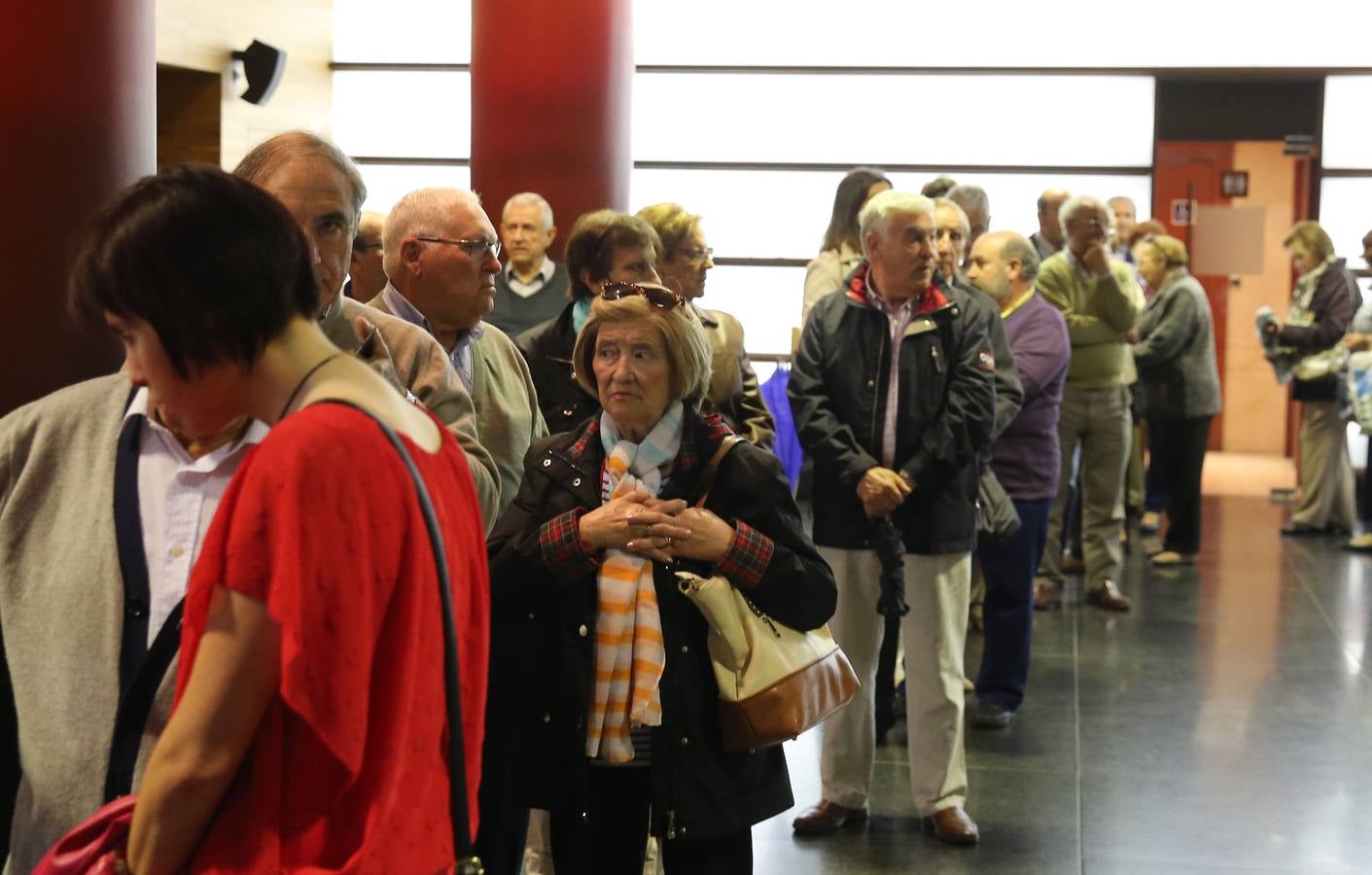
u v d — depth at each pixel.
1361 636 6.81
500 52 7.77
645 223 4.02
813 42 10.92
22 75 3.59
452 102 11.52
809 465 8.79
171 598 1.91
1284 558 8.57
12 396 3.63
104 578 1.91
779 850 4.23
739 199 11.12
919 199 4.22
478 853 3.15
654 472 2.85
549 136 7.76
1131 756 5.11
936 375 4.23
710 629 2.79
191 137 10.49
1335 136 10.87
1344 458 9.20
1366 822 4.50
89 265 1.58
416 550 1.59
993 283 5.41
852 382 4.28
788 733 2.75
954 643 4.33
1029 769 4.97
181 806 1.50
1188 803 4.66
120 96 3.75
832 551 4.33
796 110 11.00
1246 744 5.26
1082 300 7.12
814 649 2.86
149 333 1.57
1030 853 4.23
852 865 4.12
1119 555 7.45
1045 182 10.96
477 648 1.78
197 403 1.62
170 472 1.95
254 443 1.94
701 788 2.74
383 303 3.28
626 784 2.85
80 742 1.88
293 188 2.37
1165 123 10.88
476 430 3.10
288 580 1.49
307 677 1.49
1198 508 8.43
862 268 4.38
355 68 11.57
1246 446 12.21
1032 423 5.34
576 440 2.92
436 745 1.64
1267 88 10.84
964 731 5.39
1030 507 5.34
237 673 1.50
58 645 1.92
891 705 5.29
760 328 11.18
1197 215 10.96
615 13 7.84
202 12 10.13
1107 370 7.16
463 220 3.21
